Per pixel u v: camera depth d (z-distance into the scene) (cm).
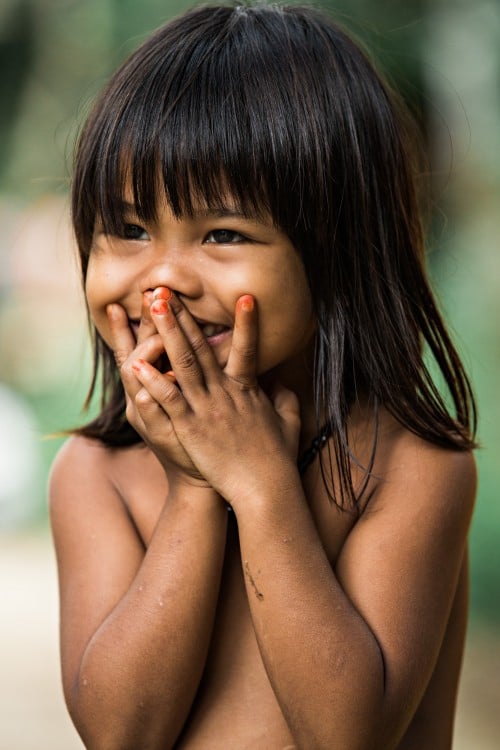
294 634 191
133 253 206
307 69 214
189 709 205
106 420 237
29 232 1482
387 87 237
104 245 210
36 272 1505
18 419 1229
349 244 217
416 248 236
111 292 208
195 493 205
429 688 230
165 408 202
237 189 198
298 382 222
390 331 223
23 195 1469
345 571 209
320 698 189
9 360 1476
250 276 199
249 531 197
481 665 625
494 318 958
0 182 1473
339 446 216
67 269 1449
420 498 214
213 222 200
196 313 203
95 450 233
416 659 201
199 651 201
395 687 196
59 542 225
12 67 1386
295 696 191
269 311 202
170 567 201
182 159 197
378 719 192
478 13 983
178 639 199
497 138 1002
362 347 219
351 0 890
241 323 199
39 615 769
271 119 204
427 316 237
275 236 201
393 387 221
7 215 1484
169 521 205
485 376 919
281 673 192
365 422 221
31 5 1325
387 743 196
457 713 559
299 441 222
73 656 209
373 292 222
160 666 198
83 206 215
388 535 210
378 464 220
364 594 204
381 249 224
